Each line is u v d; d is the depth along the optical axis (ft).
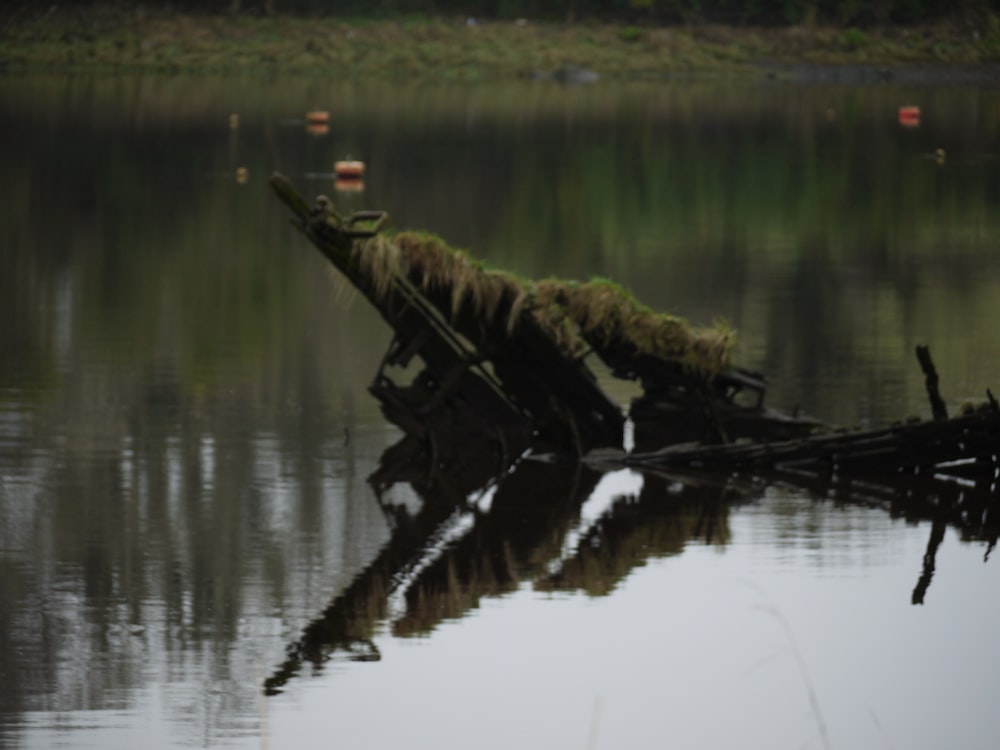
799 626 70.90
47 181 233.14
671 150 298.35
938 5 634.84
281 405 106.63
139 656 67.05
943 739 61.62
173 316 135.03
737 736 61.57
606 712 62.80
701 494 89.51
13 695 63.31
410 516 85.15
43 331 128.36
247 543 80.64
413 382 96.84
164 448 96.37
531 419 98.07
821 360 119.55
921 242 185.06
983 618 71.82
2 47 511.40
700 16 617.21
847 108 412.98
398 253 94.07
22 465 92.58
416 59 542.57
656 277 157.69
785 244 182.70
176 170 250.16
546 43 572.92
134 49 525.34
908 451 92.73
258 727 61.16
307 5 588.91
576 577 76.43
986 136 334.85
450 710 62.69
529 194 228.63
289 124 337.52
